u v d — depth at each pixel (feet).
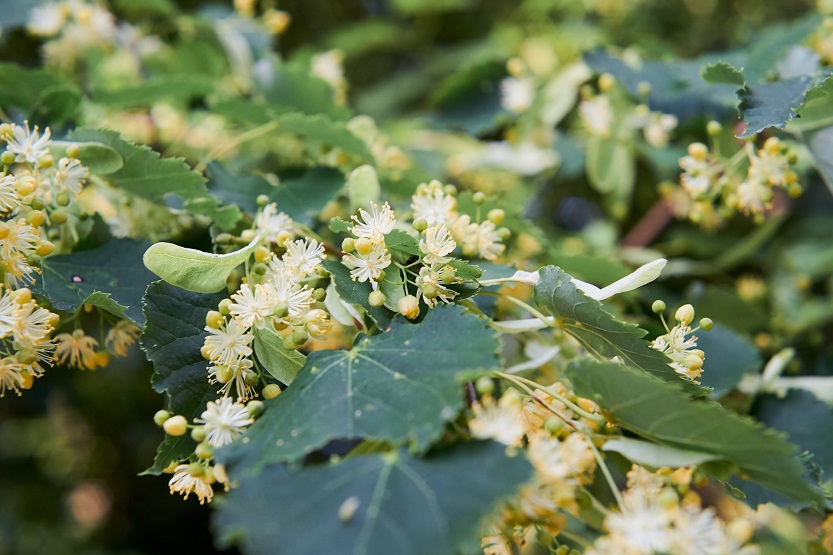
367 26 2.63
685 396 1.16
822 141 1.48
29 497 3.06
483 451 1.15
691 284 1.96
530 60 2.23
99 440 2.92
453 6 2.74
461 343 1.19
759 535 1.54
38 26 1.81
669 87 1.66
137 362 2.37
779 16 2.57
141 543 2.90
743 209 1.51
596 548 1.17
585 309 1.24
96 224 1.37
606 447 1.23
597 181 1.84
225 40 1.95
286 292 1.24
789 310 1.94
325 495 1.13
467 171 2.00
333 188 1.48
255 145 1.72
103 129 1.34
